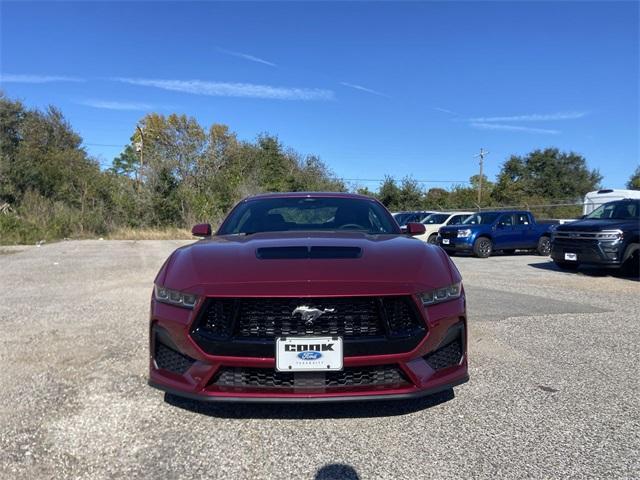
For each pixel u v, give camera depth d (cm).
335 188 4269
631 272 1031
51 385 392
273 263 324
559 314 661
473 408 350
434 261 347
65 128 4553
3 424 324
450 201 4931
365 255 340
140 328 573
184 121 4491
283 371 290
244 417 336
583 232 1061
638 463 276
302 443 300
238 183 3412
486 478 262
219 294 297
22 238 2159
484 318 634
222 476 265
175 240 2489
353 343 292
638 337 541
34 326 583
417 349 302
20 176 2845
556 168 5588
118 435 311
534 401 362
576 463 276
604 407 352
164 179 3064
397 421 329
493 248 1650
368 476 264
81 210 2833
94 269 1159
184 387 305
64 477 264
